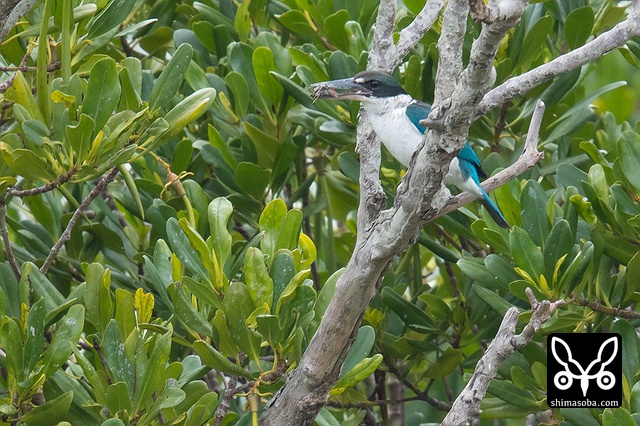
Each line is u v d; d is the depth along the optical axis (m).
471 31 10.76
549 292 8.65
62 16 8.37
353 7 11.34
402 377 10.50
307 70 10.43
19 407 7.21
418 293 11.12
